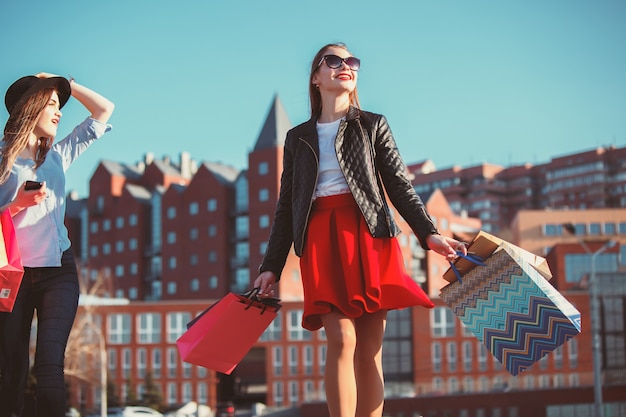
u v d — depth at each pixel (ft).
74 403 209.67
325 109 12.64
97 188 346.95
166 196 321.32
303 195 12.16
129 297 329.93
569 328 11.51
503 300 11.96
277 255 12.98
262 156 294.05
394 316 234.58
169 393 232.32
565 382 219.00
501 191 539.29
